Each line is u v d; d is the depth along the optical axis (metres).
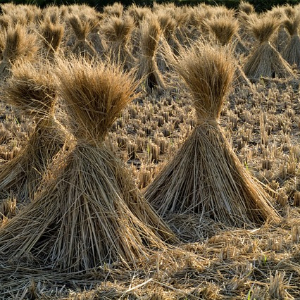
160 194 5.68
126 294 3.99
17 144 7.73
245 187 5.54
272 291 4.02
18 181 6.22
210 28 12.28
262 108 10.07
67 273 4.39
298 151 7.48
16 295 4.02
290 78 12.09
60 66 4.77
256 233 5.15
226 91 5.60
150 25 11.11
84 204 4.62
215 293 4.01
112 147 5.03
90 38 15.09
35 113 6.16
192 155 5.64
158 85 11.23
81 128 4.74
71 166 4.77
